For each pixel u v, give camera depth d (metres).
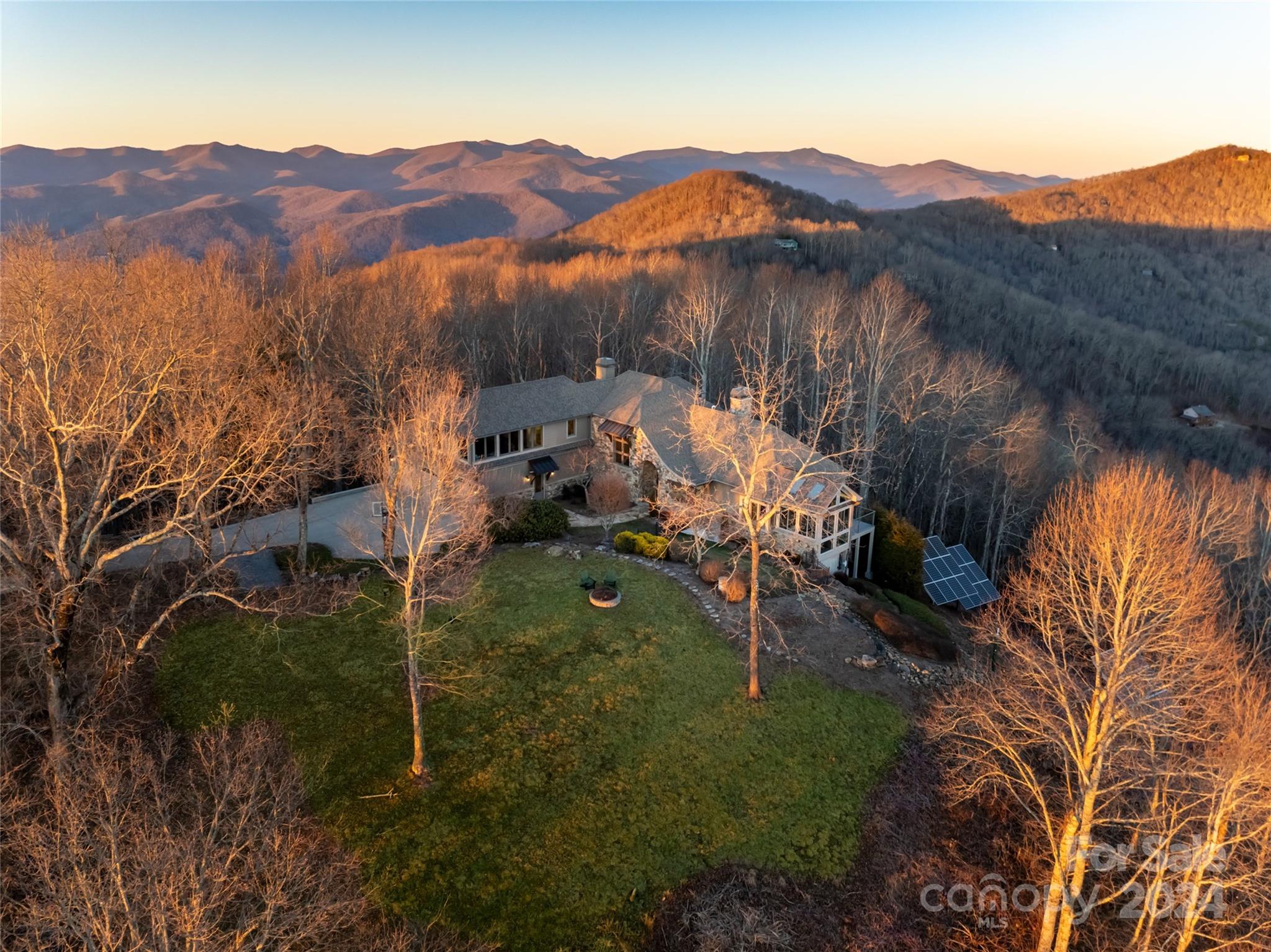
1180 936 18.91
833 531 37.62
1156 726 17.70
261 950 14.18
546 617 29.02
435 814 20.09
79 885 12.09
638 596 31.02
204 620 27.64
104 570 29.47
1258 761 16.75
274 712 23.19
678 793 21.53
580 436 45.44
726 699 25.28
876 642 29.69
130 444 24.83
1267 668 32.03
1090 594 18.97
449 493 21.12
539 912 18.05
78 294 25.19
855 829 21.33
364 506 41.66
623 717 24.05
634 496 43.06
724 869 19.66
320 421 30.55
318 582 31.22
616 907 18.39
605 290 73.44
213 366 26.16
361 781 20.88
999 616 29.69
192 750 21.25
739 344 65.56
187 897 13.11
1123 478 30.08
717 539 38.78
